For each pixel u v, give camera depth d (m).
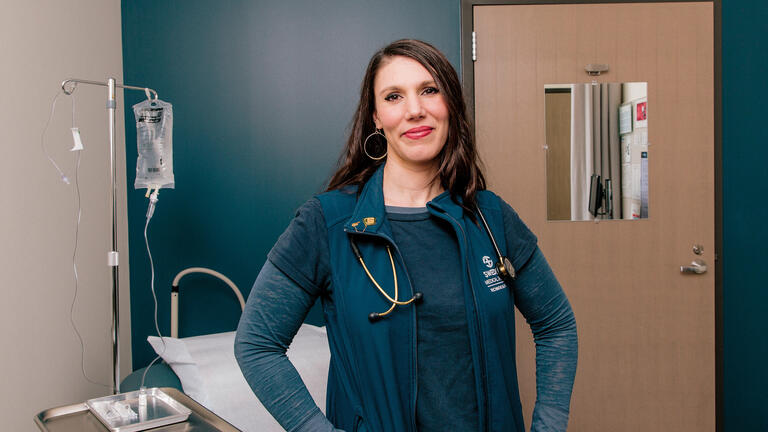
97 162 2.22
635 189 2.54
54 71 1.91
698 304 2.56
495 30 2.52
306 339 2.11
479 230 1.06
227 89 2.50
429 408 0.96
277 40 2.52
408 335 0.96
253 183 2.52
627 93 2.53
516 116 2.53
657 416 2.56
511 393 1.04
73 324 2.01
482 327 0.98
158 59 2.46
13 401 1.63
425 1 2.54
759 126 2.58
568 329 1.12
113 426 1.22
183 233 2.48
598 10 2.52
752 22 2.57
